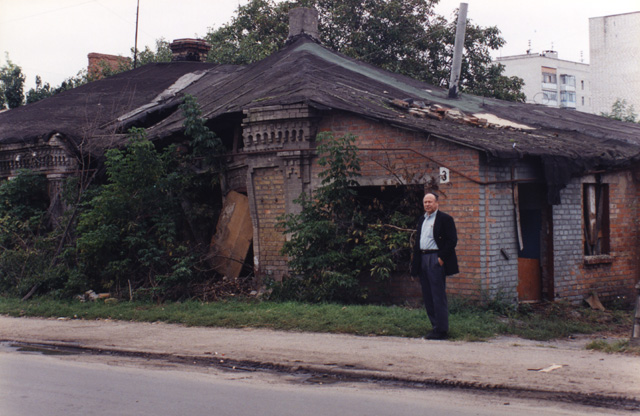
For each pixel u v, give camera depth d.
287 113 12.29
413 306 11.36
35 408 5.80
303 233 11.32
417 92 16.36
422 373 6.60
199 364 7.63
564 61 74.62
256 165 12.95
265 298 11.98
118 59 33.59
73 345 8.82
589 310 11.42
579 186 12.27
